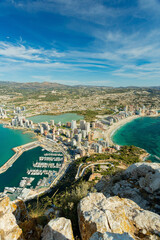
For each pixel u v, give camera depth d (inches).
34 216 396.2
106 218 334.3
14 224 322.7
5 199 353.4
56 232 330.3
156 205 467.5
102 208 378.9
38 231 350.6
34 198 2615.7
